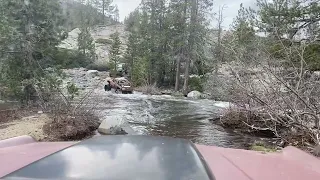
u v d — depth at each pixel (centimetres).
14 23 1216
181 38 3294
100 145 130
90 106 1073
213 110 1462
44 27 1296
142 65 3653
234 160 169
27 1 1250
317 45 1061
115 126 855
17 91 1241
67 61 1446
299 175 146
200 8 3272
